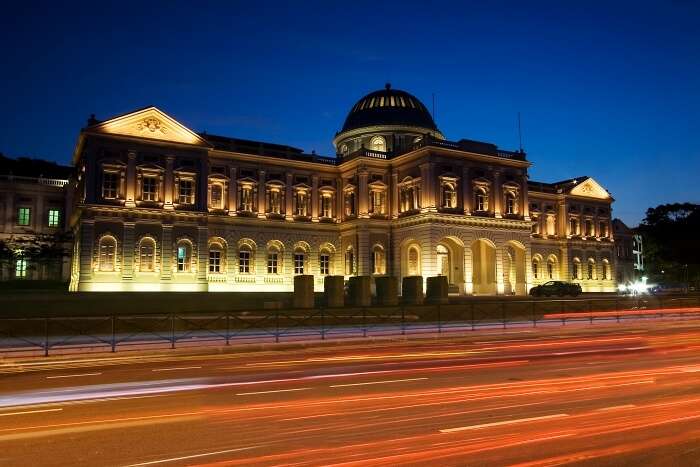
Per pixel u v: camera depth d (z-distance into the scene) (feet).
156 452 32.94
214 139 223.92
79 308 143.02
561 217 290.56
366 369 65.67
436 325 126.72
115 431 37.76
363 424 39.14
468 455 32.07
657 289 331.36
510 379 57.67
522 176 237.45
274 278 224.53
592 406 44.65
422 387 53.21
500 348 88.84
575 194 293.23
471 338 105.19
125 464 30.83
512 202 235.40
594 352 82.07
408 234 221.46
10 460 31.63
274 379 58.70
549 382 55.77
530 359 74.18
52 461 31.40
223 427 38.63
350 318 132.05
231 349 86.89
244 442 34.94
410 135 269.23
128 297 155.22
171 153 198.80
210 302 159.94
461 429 37.70
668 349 85.81
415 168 222.07
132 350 83.10
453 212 215.92
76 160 218.38
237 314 121.19
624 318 152.25
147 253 191.72
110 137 188.75
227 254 215.10
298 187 233.55
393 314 139.23
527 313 158.92
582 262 293.43
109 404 46.60
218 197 217.36
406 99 281.33
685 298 194.90
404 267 225.35
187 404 46.32
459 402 46.32
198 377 60.70
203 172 203.72
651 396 48.57
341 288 153.89
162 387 54.54
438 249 231.91
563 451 32.86
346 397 48.62
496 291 221.05
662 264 349.20
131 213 188.34
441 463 30.71
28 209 250.16
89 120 189.78
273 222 225.35
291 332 109.19
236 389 53.01
